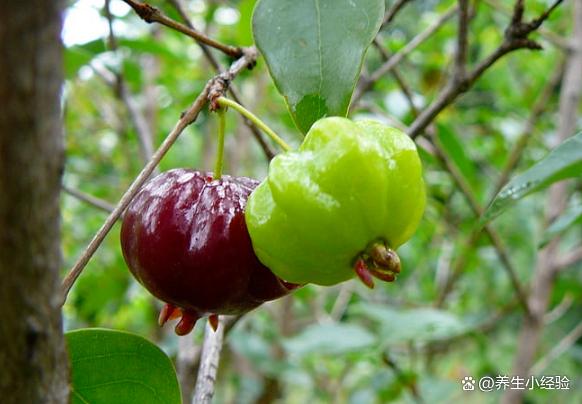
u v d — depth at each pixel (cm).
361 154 7
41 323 5
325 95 9
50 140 5
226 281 8
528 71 31
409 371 22
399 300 31
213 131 27
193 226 8
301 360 27
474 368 33
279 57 9
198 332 21
